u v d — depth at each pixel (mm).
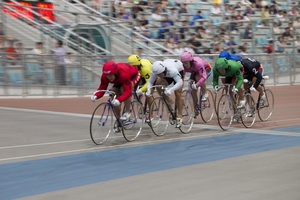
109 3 67375
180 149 24453
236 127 31766
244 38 64500
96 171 19641
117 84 25828
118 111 25984
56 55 50812
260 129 31000
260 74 31391
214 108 30641
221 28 62469
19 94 49406
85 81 53000
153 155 22938
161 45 62719
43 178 18500
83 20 59062
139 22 63938
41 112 39469
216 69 29984
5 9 53938
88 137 27953
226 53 30406
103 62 54219
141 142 26438
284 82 67625
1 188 17109
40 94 50469
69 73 51844
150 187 16938
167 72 27234
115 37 57812
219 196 15633
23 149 24438
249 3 82625
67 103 46062
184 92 29391
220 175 18609
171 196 15750
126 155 22969
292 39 69812
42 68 50250
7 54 48281
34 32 54906
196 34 61125
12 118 35875
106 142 26312
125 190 16594
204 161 21391
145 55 55594
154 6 69125
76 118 36031
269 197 15414
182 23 66750
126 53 58625
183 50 60875
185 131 29734
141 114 27375
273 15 82500
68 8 62344
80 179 18281
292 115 37906
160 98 28266
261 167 19953
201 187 16812
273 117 36750
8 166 20625
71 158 22266
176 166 20422
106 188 16891
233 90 29344
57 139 27281
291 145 25234
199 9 73875
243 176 18359
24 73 49406
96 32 56625
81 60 52500
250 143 26016
